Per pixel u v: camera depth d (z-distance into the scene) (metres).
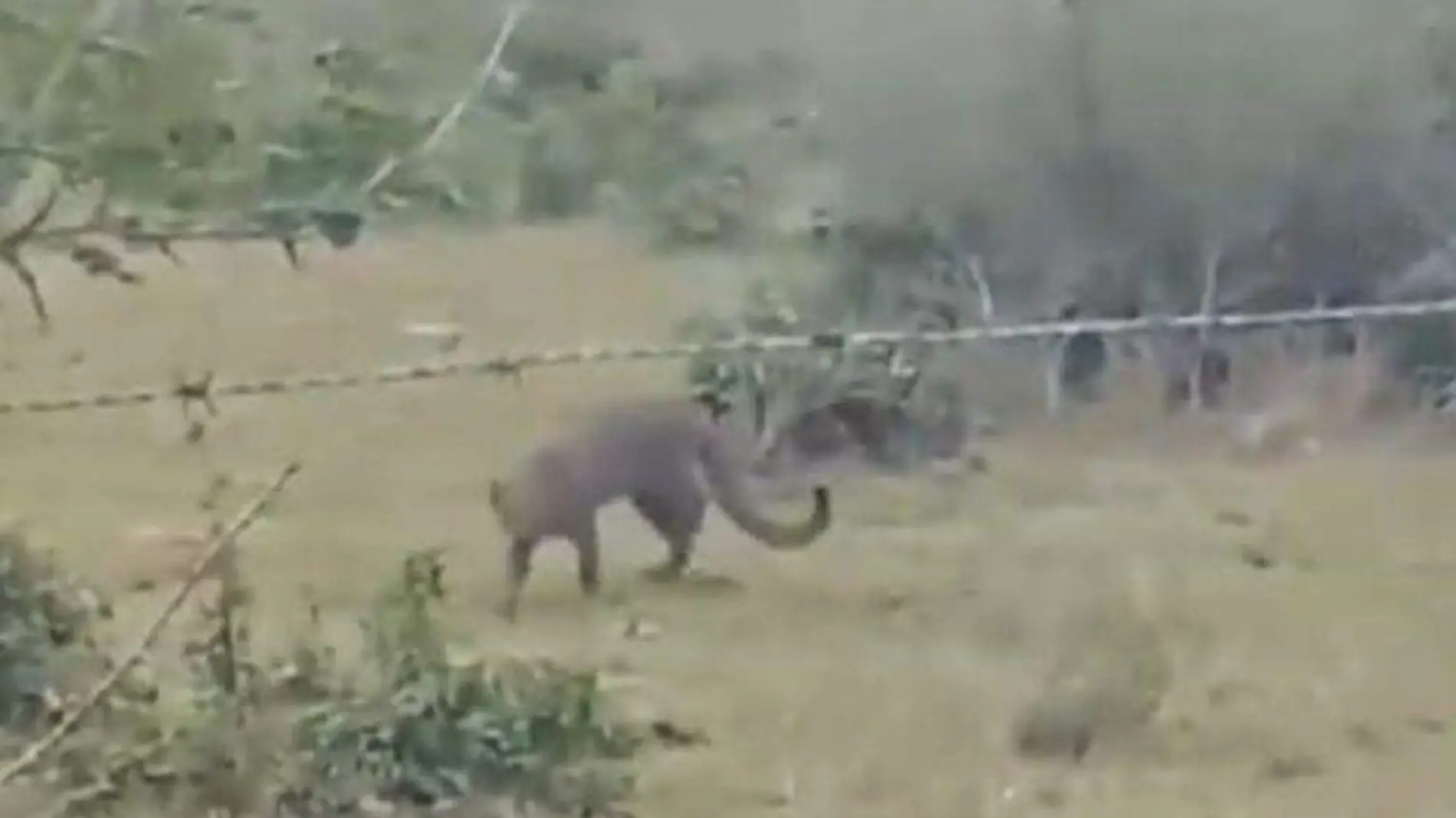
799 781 11.67
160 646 9.87
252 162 7.82
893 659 13.33
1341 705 12.70
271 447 16.84
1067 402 18.36
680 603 14.46
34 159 7.79
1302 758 12.04
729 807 11.25
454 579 14.19
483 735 9.21
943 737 12.20
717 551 15.39
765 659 13.34
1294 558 15.05
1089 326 7.14
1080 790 11.73
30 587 9.31
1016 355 18.56
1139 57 20.58
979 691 12.73
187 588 7.39
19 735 8.69
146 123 7.72
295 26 10.88
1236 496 16.44
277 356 19.08
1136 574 14.59
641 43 21.98
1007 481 16.80
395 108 8.35
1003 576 14.61
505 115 9.82
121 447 16.78
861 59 22.64
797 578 14.82
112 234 7.84
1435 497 16.34
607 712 11.02
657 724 12.06
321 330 19.56
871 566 15.05
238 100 7.90
